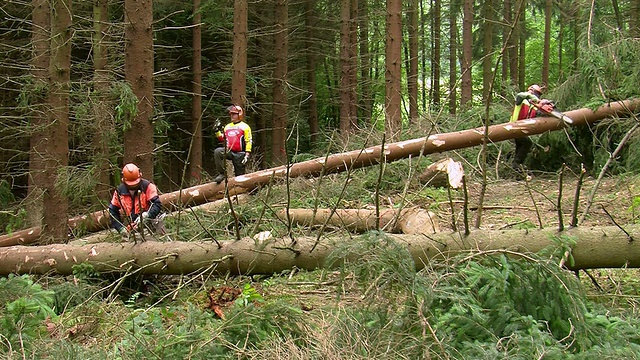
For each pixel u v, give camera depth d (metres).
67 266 5.45
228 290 4.98
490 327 3.36
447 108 14.95
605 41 10.28
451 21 23.08
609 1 15.48
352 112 19.11
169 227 7.30
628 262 4.26
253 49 21.08
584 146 9.51
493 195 8.27
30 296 4.20
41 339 3.75
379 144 9.55
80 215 8.49
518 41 20.56
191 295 5.16
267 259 5.05
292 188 8.57
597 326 3.48
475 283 3.54
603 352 2.98
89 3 11.71
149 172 8.84
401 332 3.27
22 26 13.78
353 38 19.39
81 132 7.95
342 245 3.61
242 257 5.11
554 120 8.91
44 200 7.34
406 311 3.34
